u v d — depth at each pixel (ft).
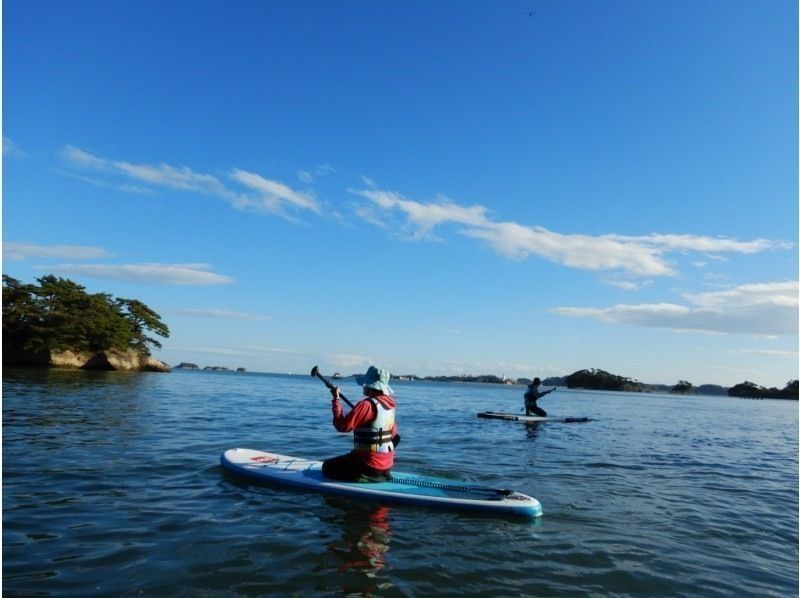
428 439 42.06
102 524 17.01
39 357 154.92
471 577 14.26
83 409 48.06
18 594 12.03
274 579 13.44
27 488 20.56
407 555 15.60
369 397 23.27
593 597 13.51
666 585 14.57
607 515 21.21
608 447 42.39
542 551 16.58
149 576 13.30
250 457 26.61
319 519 18.62
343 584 13.35
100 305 167.43
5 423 35.81
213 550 15.21
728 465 36.52
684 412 116.26
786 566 16.58
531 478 27.73
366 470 22.58
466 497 20.94
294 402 80.59
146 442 32.45
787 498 26.61
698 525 20.58
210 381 160.97
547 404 126.21
